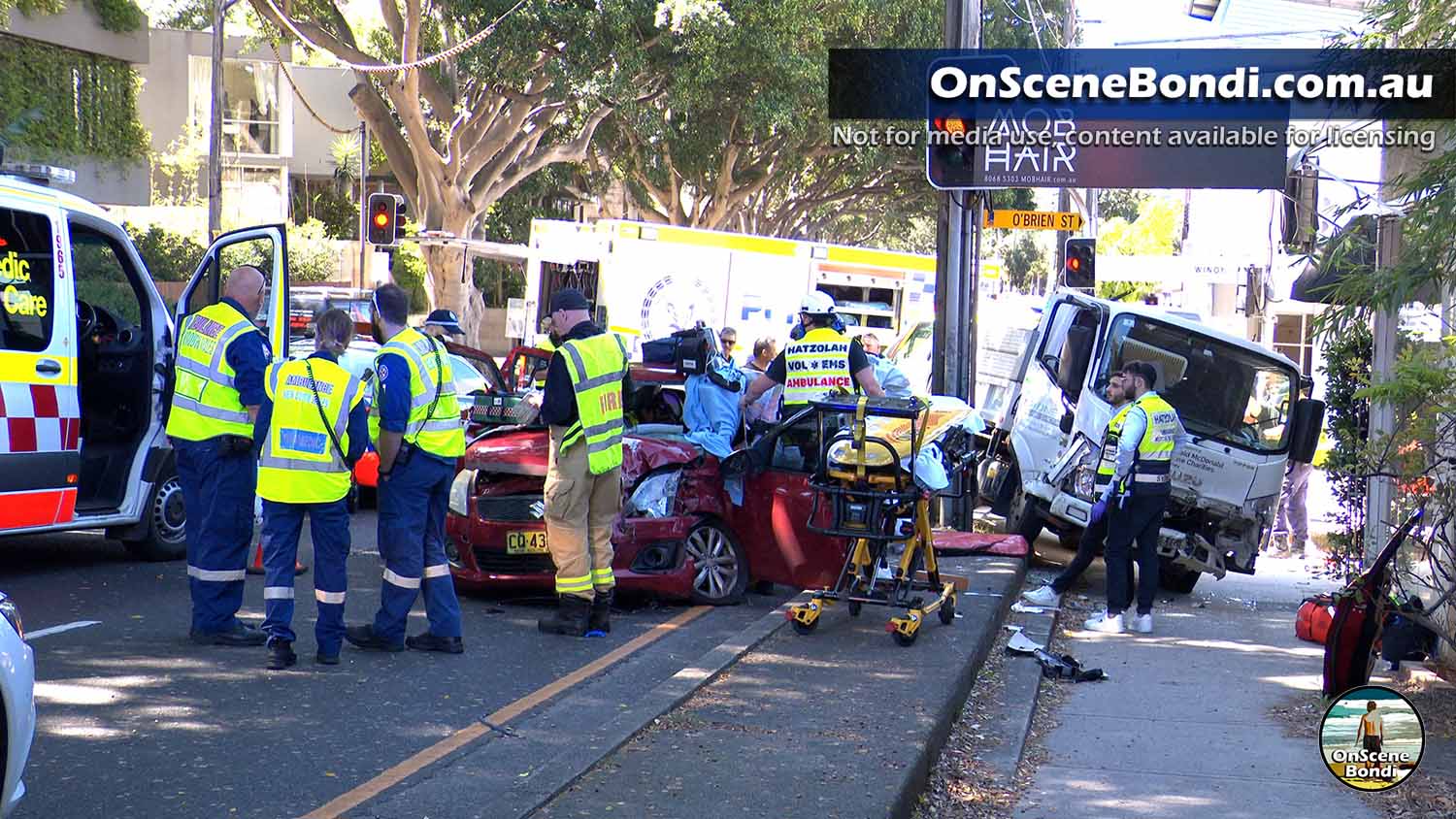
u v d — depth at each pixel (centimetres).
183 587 937
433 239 2592
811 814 504
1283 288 2244
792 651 787
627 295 2102
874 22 2922
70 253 922
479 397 1051
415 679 718
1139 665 905
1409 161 910
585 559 838
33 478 892
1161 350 1206
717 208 3594
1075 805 598
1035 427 1259
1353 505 1133
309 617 854
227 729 620
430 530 780
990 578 1067
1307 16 1584
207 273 983
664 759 571
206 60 4197
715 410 987
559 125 3186
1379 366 1043
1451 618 851
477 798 516
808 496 913
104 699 658
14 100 2430
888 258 2266
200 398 763
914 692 696
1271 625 1088
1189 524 1240
